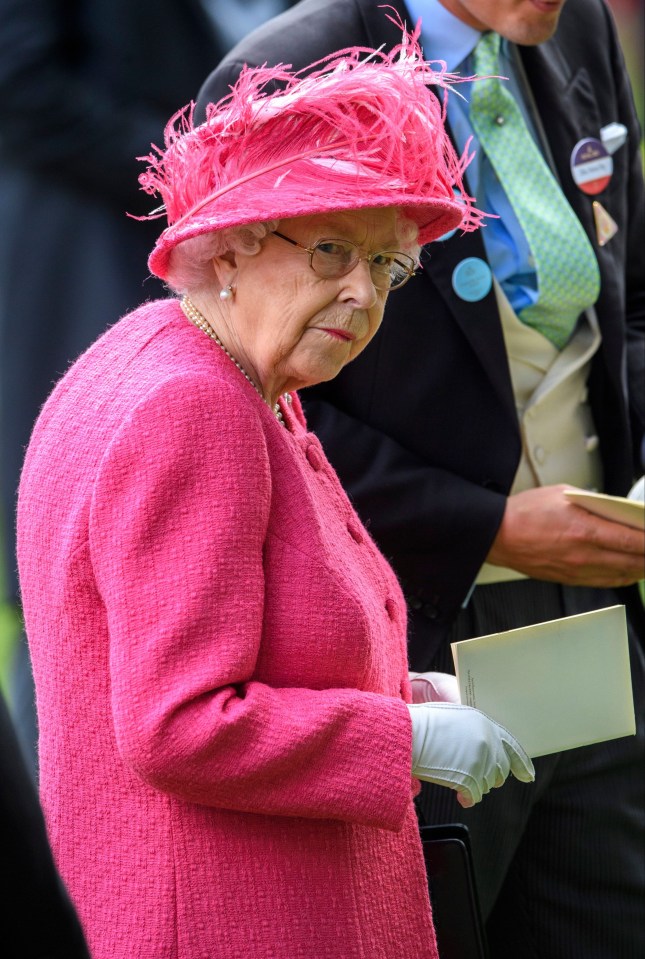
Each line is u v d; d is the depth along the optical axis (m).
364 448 10.03
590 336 10.91
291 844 7.00
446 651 10.31
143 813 6.96
